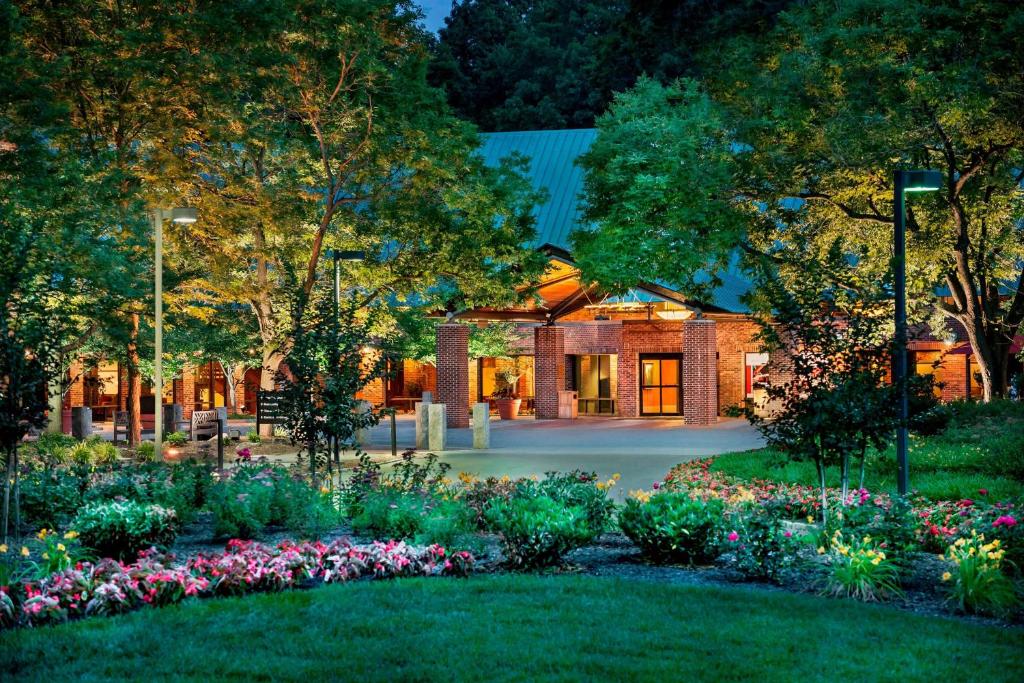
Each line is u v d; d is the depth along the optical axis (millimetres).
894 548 11016
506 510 12016
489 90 73062
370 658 8000
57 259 23156
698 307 38938
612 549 12875
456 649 8195
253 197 32938
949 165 25797
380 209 32812
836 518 11953
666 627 8859
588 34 73625
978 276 30484
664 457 27234
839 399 12664
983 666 7867
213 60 28891
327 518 14016
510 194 34000
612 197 28656
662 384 45906
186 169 31891
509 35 74938
